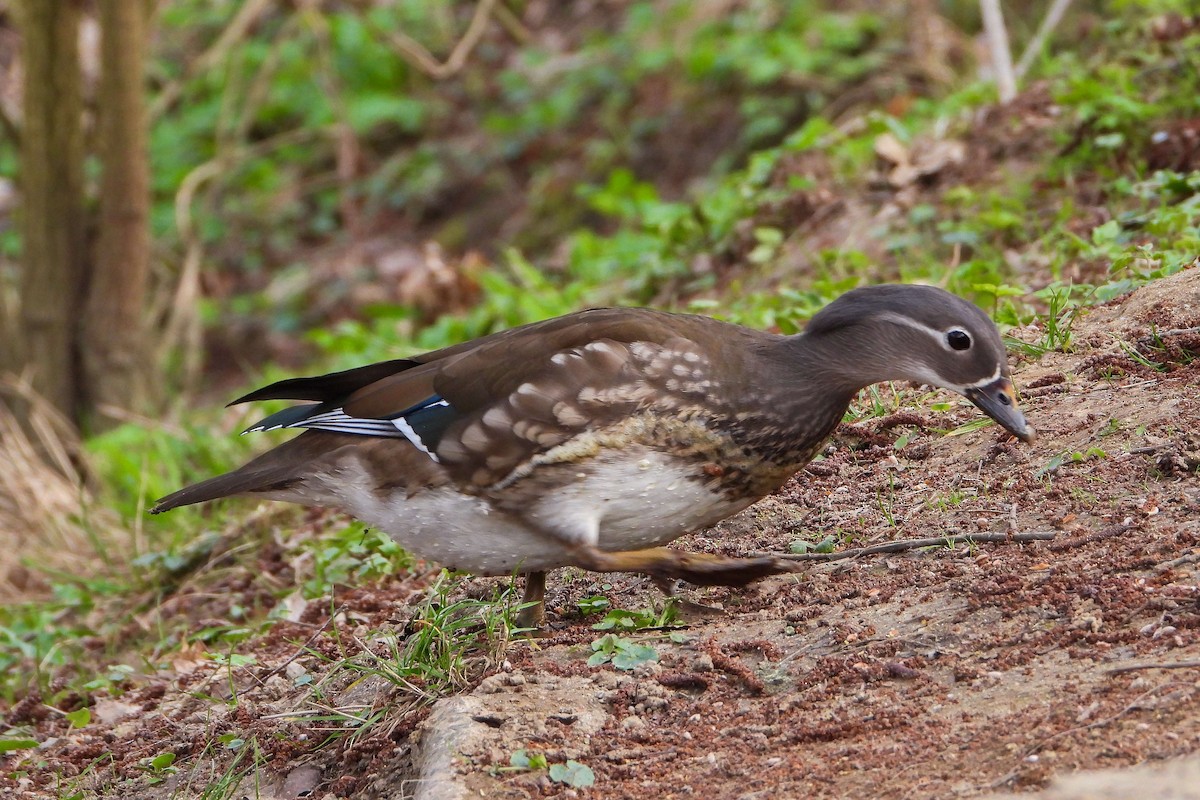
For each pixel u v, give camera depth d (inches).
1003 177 538.9
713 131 904.9
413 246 962.1
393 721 297.7
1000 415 294.4
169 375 780.6
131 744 346.6
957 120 608.7
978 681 260.2
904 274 487.8
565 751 268.8
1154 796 207.9
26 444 609.6
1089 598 272.1
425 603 345.1
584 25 1080.2
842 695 269.4
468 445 298.5
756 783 248.8
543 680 291.3
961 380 296.4
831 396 302.8
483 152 1002.7
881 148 581.9
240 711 335.3
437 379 307.7
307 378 325.7
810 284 513.7
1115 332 372.2
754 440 297.9
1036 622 271.0
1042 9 800.3
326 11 1130.7
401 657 313.9
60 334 661.9
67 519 567.2
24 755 367.2
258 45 1120.8
